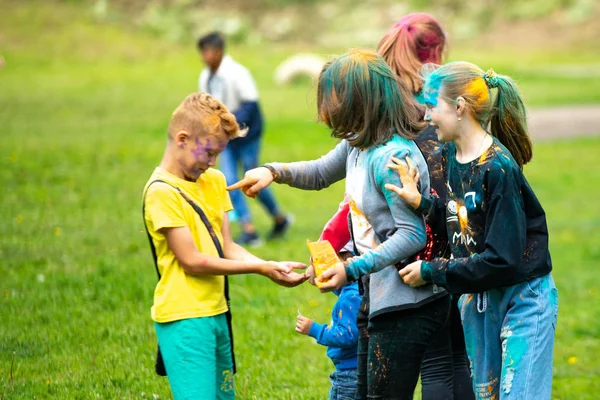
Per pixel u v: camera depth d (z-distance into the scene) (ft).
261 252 44.50
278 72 138.10
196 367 19.02
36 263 39.24
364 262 18.13
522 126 19.25
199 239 19.30
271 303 34.78
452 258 18.13
